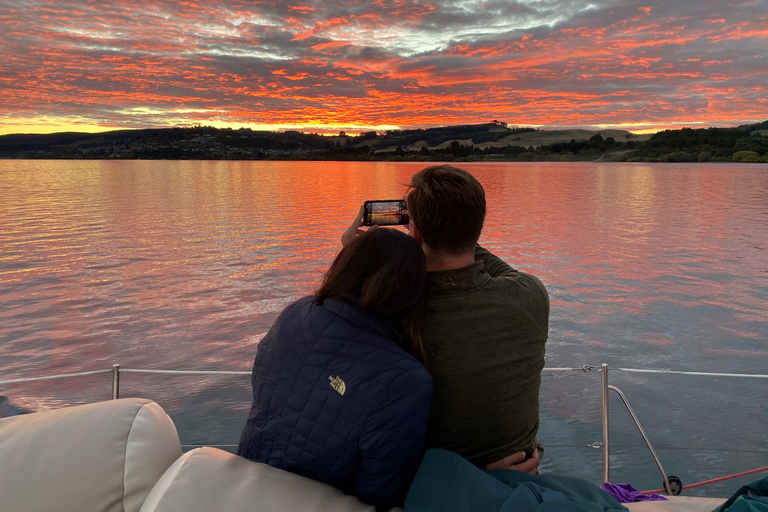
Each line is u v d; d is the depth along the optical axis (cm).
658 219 3459
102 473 110
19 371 957
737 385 759
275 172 12225
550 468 538
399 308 129
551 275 1802
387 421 116
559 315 1292
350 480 124
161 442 119
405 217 168
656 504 164
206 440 624
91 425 115
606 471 273
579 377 803
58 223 3272
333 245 2483
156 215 3762
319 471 122
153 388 778
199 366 996
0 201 4884
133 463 112
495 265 167
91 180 8525
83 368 978
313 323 129
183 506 97
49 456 109
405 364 120
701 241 2544
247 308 1404
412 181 149
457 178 141
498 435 145
